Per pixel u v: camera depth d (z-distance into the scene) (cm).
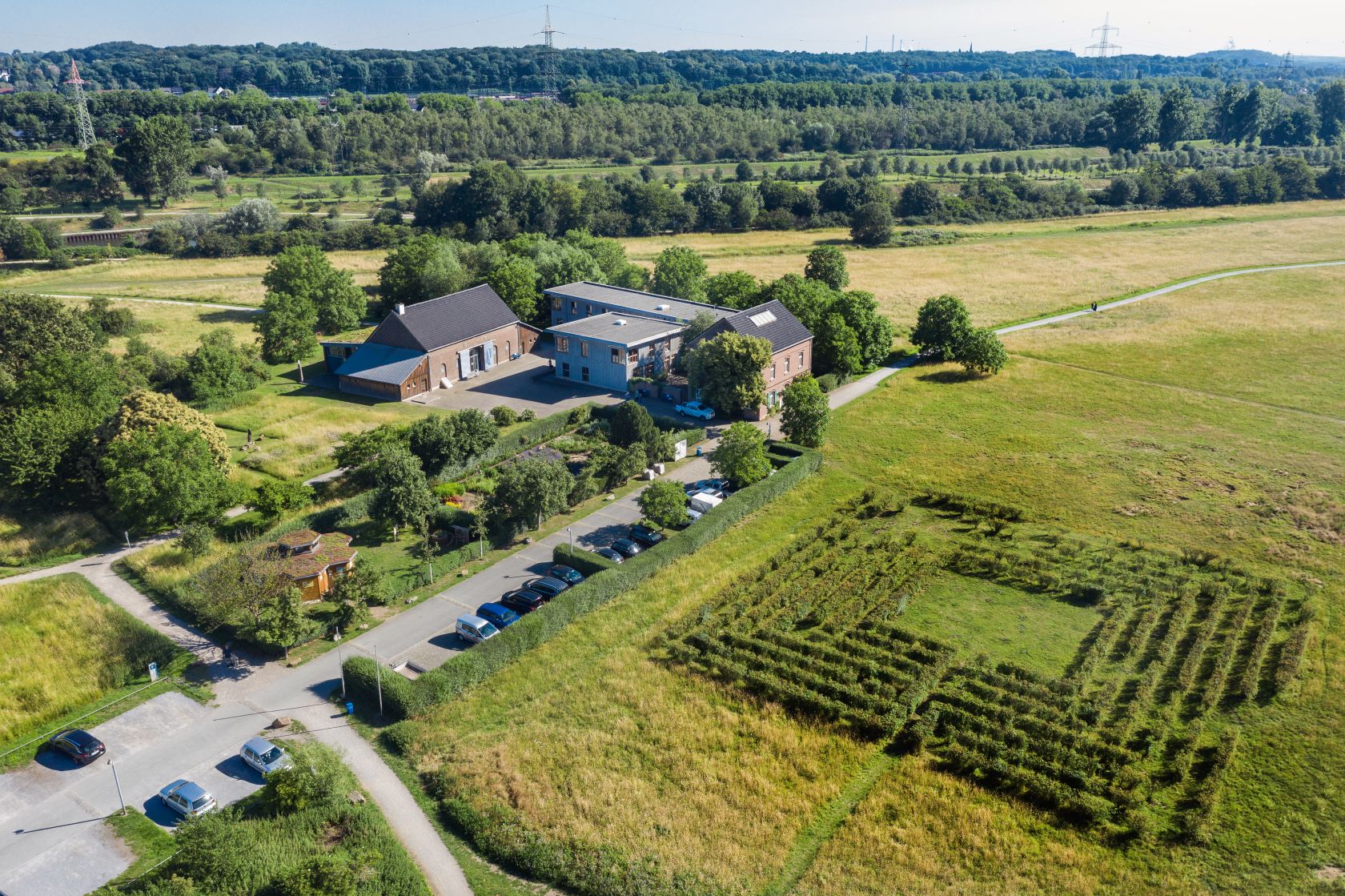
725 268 15125
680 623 5447
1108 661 5153
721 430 8519
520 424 8475
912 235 17675
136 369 8762
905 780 4312
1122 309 12938
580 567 6006
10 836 3881
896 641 5266
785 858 3878
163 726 4575
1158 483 7494
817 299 10062
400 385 9088
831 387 9681
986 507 6956
